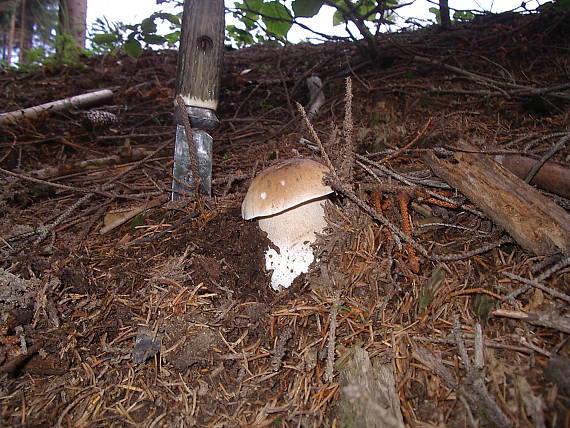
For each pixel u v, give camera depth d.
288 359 0.20
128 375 0.20
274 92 0.51
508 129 0.31
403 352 0.19
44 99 0.49
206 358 0.20
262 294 0.23
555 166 0.23
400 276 0.22
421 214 0.26
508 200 0.22
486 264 0.21
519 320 0.18
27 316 0.21
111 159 0.36
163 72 0.60
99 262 0.24
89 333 0.21
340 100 0.43
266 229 0.24
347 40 0.48
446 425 0.16
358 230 0.23
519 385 0.16
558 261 0.19
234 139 0.41
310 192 0.22
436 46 0.47
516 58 0.42
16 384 0.19
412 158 0.29
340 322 0.21
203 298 0.22
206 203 0.27
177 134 0.28
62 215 0.27
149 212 0.29
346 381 0.18
